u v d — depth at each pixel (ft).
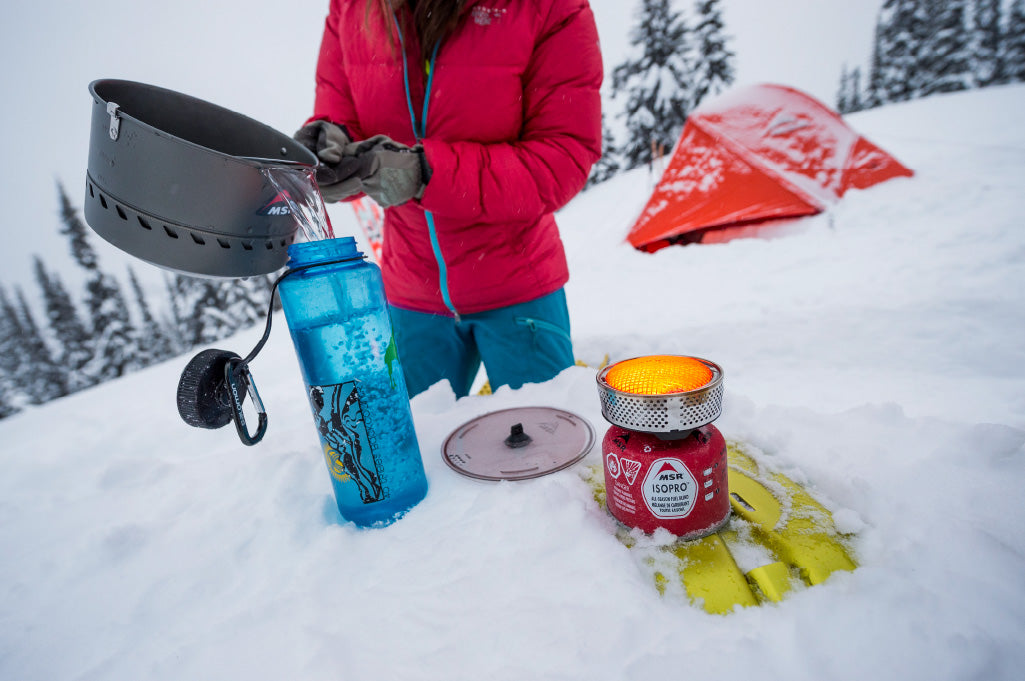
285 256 2.82
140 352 56.29
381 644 2.02
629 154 53.47
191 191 2.34
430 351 6.01
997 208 15.52
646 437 2.43
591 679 1.80
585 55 4.69
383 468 2.71
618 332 12.57
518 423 3.66
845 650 1.80
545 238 5.65
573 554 2.36
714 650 1.85
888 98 76.54
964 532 2.25
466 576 2.30
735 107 20.63
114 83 2.56
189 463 4.18
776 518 2.56
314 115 5.89
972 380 7.50
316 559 2.56
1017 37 68.03
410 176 4.00
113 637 2.35
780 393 7.92
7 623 2.56
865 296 11.47
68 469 6.56
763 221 19.26
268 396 11.49
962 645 1.76
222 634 2.20
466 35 4.54
